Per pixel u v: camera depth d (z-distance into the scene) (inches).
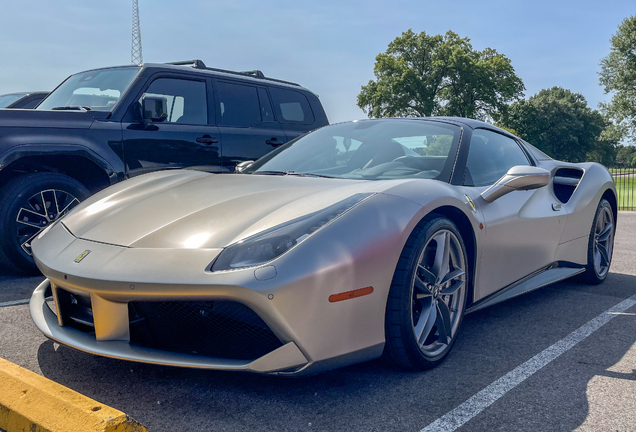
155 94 170.2
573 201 132.2
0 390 60.6
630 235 260.4
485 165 109.5
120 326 70.9
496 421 65.4
